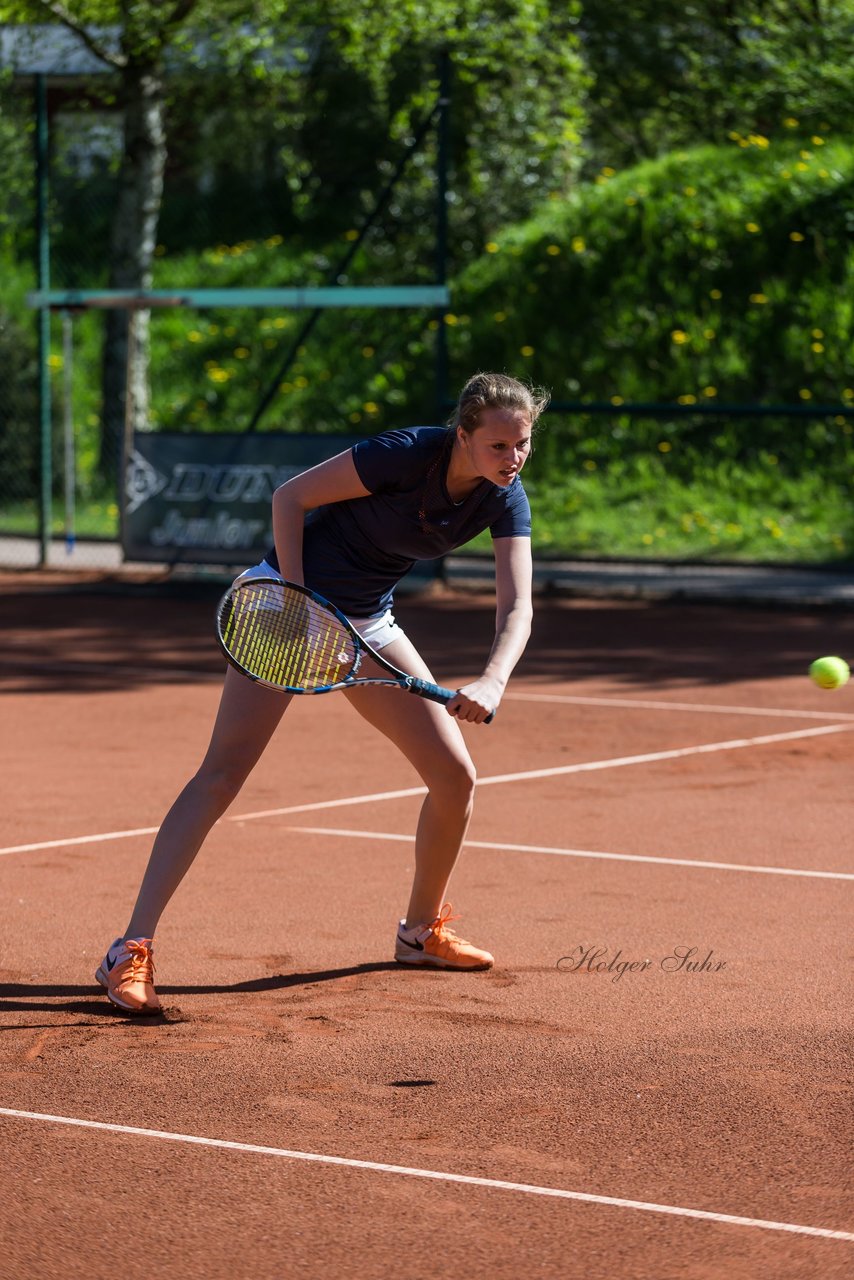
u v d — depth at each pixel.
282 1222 8.61
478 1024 11.88
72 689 28.41
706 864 16.70
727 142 64.44
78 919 14.62
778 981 12.91
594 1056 11.20
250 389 62.16
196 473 42.06
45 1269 8.08
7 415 58.72
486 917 14.77
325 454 40.69
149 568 46.53
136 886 15.80
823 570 43.16
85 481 57.97
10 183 55.78
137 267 55.16
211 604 40.91
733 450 53.84
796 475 52.53
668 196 60.56
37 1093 10.48
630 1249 8.28
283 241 66.88
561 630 36.75
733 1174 9.21
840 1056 11.20
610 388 56.84
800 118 59.84
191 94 56.84
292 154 64.69
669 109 65.19
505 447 11.29
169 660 31.91
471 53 55.59
